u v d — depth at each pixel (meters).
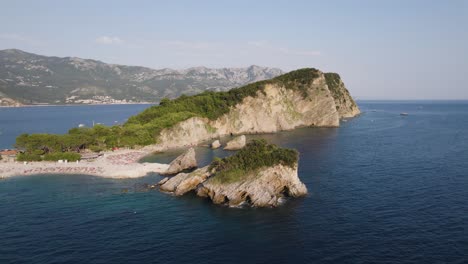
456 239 39.47
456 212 47.69
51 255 37.00
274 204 52.12
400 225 43.75
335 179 66.69
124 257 36.50
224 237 41.41
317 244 39.06
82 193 61.03
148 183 68.00
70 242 40.25
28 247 38.94
